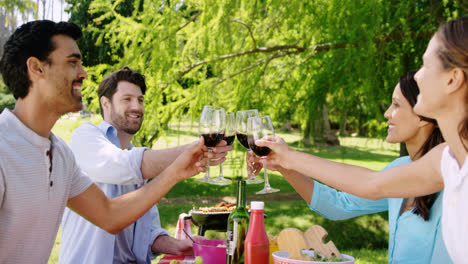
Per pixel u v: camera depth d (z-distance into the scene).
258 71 5.27
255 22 5.12
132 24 4.78
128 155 1.82
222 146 1.70
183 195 7.73
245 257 1.38
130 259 1.95
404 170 1.19
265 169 1.53
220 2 4.20
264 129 1.48
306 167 1.37
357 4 4.08
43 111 1.32
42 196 1.28
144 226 1.98
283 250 1.42
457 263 0.96
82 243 1.81
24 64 1.28
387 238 5.57
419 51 4.91
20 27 1.30
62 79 1.32
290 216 6.32
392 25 4.68
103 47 6.59
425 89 0.96
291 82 5.48
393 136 1.58
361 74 4.27
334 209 1.75
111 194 1.92
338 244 5.37
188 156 1.59
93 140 1.90
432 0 4.72
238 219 1.47
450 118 0.95
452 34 0.91
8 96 9.77
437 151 1.13
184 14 4.77
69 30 1.33
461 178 0.91
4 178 1.19
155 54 4.53
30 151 1.25
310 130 5.34
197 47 4.67
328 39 5.05
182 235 2.21
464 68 0.89
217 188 8.20
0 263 1.25
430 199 1.41
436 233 1.40
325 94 5.11
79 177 1.49
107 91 2.13
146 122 4.95
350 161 12.35
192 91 5.37
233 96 5.28
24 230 1.26
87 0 8.17
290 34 5.55
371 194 1.25
